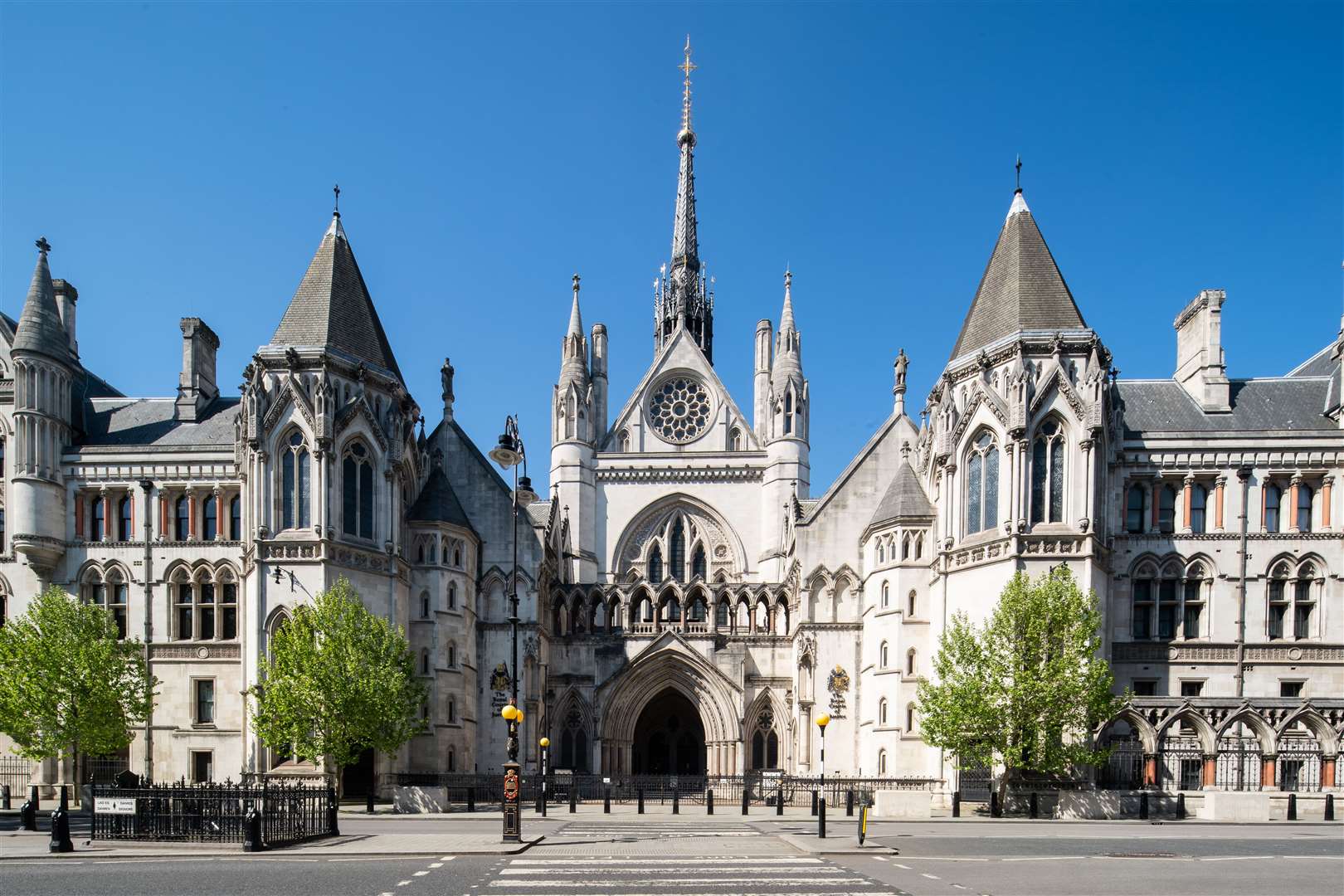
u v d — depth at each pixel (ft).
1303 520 165.78
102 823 96.53
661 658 209.26
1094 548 154.40
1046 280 166.30
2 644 159.22
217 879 73.61
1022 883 72.43
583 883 71.61
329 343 170.50
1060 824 128.36
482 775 170.09
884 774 177.99
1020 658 140.67
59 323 187.83
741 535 247.29
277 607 161.99
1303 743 150.30
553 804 169.78
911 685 174.29
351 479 170.40
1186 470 167.02
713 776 179.83
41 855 87.97
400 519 178.29
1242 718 149.89
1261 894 67.97
